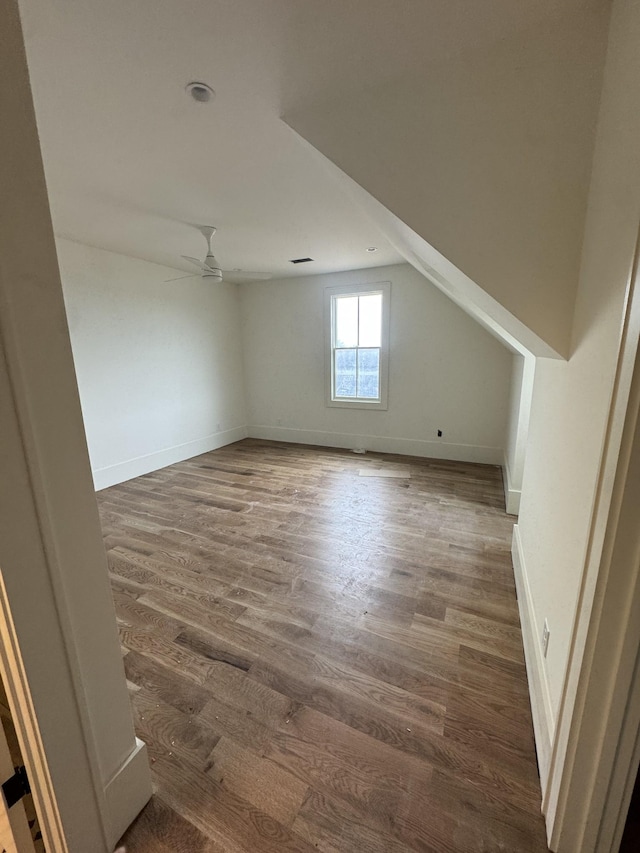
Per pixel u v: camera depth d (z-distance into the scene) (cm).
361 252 384
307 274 504
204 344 516
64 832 90
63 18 108
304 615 194
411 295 456
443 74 135
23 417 74
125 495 370
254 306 562
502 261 142
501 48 127
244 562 246
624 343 76
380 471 428
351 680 155
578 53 120
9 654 78
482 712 140
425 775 119
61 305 80
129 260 408
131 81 137
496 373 432
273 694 149
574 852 97
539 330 142
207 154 189
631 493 75
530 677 149
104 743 100
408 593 210
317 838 104
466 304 309
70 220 287
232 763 124
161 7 107
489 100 133
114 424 403
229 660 166
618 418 77
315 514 317
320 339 525
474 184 140
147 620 193
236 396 584
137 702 147
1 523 72
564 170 130
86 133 169
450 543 265
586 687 87
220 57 127
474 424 454
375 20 115
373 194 152
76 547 88
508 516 306
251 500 352
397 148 146
